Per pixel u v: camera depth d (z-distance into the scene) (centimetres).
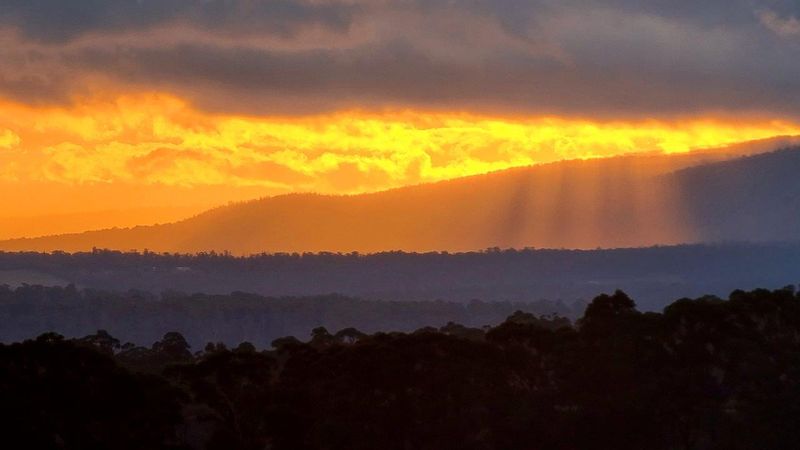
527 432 16312
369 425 16238
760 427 16075
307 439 16075
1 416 14588
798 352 16775
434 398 16400
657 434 16512
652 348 16775
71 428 14962
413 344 16725
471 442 16250
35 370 15138
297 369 16712
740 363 16588
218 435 15838
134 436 15175
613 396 16538
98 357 15438
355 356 16550
